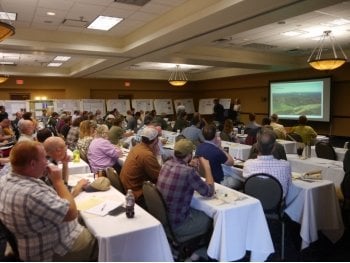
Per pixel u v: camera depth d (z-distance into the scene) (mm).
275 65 9312
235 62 8508
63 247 1708
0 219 1627
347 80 9070
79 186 2398
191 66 11453
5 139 5840
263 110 11969
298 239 2820
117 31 6258
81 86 13023
